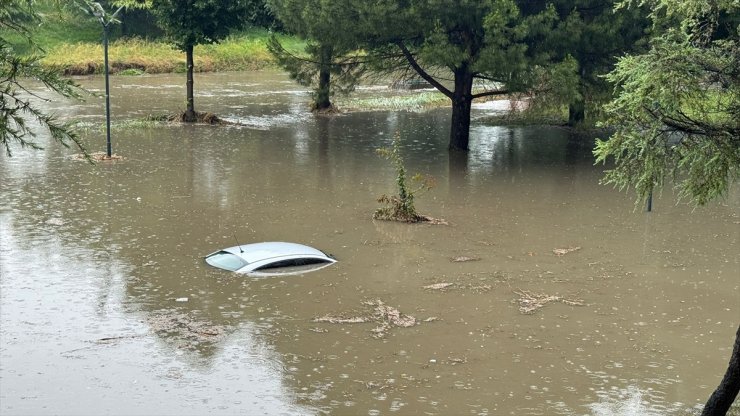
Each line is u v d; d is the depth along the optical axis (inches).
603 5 1215.6
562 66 1121.4
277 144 1368.1
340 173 1135.6
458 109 1318.9
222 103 1918.1
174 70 2664.9
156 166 1160.8
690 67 406.9
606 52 1217.4
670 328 605.6
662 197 1016.9
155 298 645.9
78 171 1114.7
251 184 1057.5
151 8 1611.7
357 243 804.0
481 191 1039.0
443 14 1163.3
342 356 547.8
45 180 1056.2
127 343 561.3
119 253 758.5
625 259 765.3
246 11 1676.9
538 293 673.0
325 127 1584.6
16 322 592.4
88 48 2647.6
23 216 879.7
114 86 2231.8
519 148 1373.0
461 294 667.4
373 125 1626.5
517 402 489.4
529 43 1189.7
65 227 840.9
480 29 1180.5
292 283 685.9
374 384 508.4
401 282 693.3
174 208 927.7
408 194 904.3
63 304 629.3
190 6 1562.5
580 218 911.7
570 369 535.5
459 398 492.7
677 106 406.9
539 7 1211.2
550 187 1067.9
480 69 1133.7
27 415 458.9
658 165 419.8
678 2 432.1
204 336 575.2
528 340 579.8
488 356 552.1
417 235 836.0
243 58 2851.9
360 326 598.9
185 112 1601.9
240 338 573.6
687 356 558.9
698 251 792.9
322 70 1387.8
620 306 647.8
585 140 1473.9
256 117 1701.5
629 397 498.3
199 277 697.0
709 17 437.1
